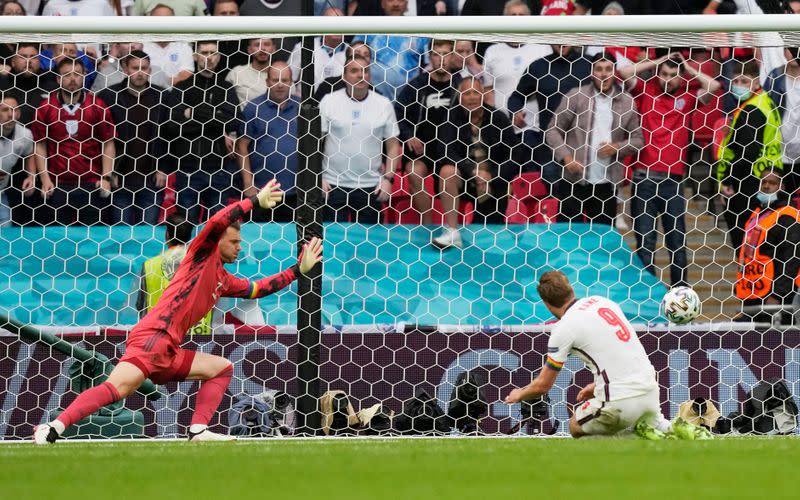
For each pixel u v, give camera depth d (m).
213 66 32.44
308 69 24.73
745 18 23.91
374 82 33.97
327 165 32.56
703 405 25.36
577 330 19.47
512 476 11.34
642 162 33.22
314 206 24.69
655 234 33.03
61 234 31.86
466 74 32.97
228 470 12.55
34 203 32.44
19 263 31.50
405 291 31.78
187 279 19.94
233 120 32.44
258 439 21.91
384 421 25.44
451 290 32.06
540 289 20.41
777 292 30.11
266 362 26.38
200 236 19.95
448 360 26.52
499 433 26.36
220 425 25.81
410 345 26.48
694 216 34.94
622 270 32.72
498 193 33.09
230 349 26.33
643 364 19.67
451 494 9.77
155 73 33.22
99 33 23.61
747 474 11.36
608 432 20.00
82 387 24.45
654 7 36.47
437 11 35.81
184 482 11.19
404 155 32.84
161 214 32.47
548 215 33.31
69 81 32.34
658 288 32.62
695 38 26.16
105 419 24.38
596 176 33.19
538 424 26.34
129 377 19.41
